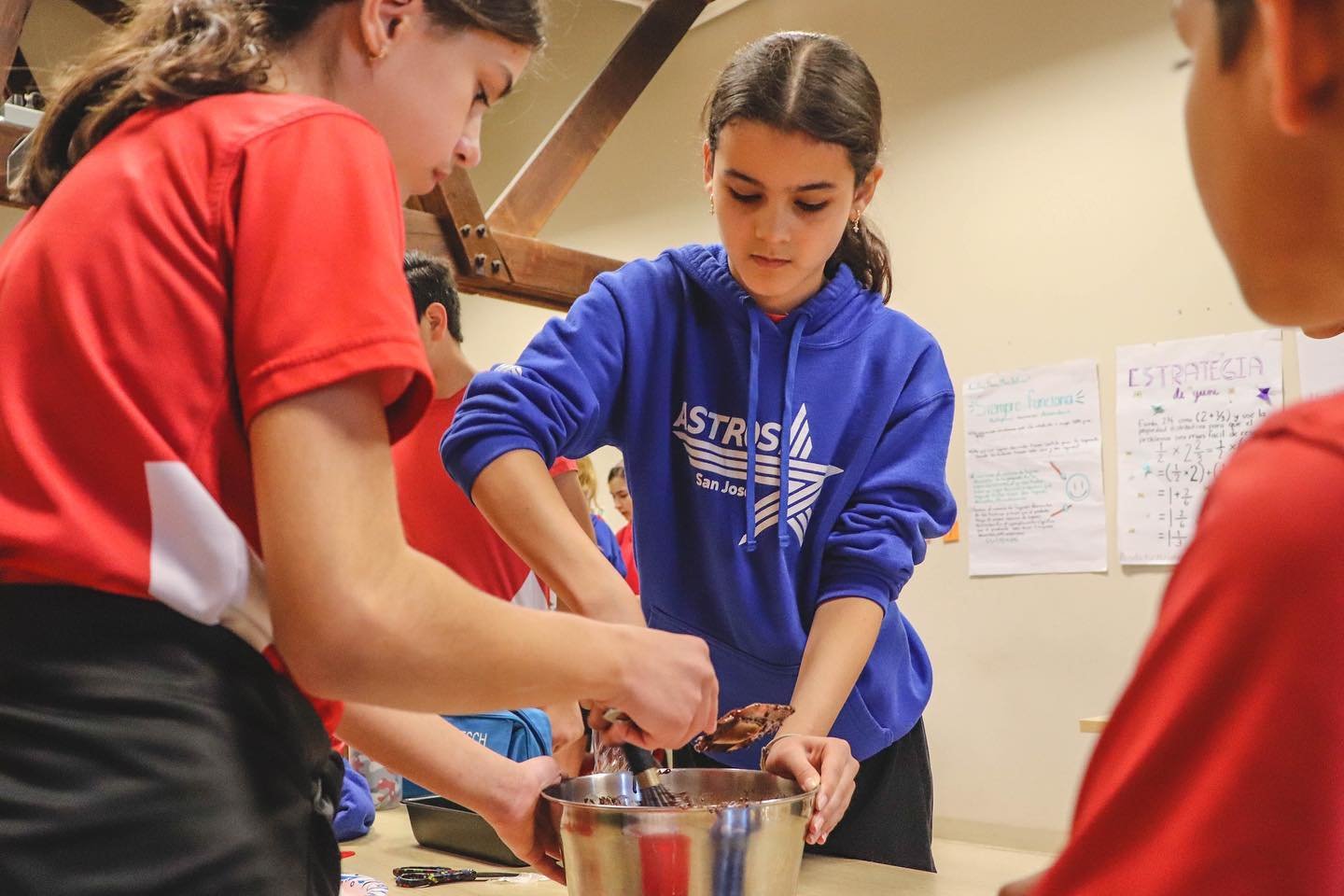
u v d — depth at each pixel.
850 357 1.45
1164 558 3.32
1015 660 3.63
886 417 1.44
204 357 0.63
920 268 3.96
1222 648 0.36
